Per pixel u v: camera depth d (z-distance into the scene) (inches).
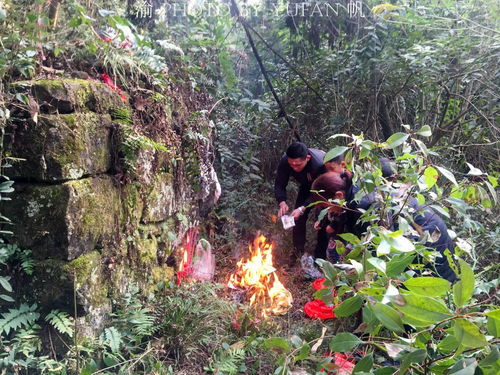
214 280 150.3
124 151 105.5
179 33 184.5
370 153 85.9
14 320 86.0
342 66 196.4
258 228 188.4
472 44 170.4
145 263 118.2
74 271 90.3
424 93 187.5
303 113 212.2
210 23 204.4
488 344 45.9
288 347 68.4
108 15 104.0
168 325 107.5
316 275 160.2
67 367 89.0
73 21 97.5
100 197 98.7
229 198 183.0
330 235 134.8
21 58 90.7
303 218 172.1
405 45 183.5
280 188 174.6
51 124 88.0
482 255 131.2
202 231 167.0
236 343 106.1
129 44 125.0
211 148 172.2
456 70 180.1
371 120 196.2
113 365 90.7
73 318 91.4
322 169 163.5
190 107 156.8
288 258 179.3
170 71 152.7
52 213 88.7
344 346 61.6
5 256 86.7
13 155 87.7
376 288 56.3
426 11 190.2
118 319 102.3
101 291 99.5
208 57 187.6
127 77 118.3
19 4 95.3
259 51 246.2
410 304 47.5
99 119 99.3
